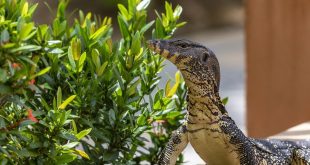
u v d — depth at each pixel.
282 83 15.57
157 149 10.33
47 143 8.02
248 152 9.42
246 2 15.78
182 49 8.70
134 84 8.91
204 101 9.05
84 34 9.09
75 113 8.84
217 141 9.27
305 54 15.45
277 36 15.59
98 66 8.72
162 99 9.33
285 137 12.91
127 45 9.34
